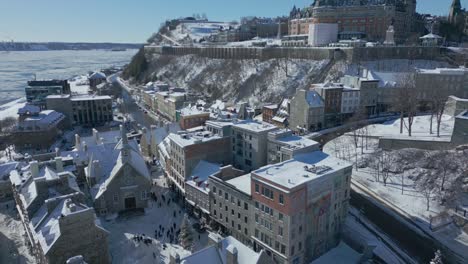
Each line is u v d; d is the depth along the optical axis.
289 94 170.62
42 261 55.25
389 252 62.47
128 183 77.38
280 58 199.75
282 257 57.19
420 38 197.75
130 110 199.12
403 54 176.25
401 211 74.75
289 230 55.22
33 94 188.12
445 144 91.19
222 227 70.81
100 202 75.94
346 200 67.06
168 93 181.38
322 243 63.03
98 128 157.38
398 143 97.94
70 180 71.56
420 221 71.06
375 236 67.12
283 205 55.06
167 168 94.69
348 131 122.69
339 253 63.66
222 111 136.00
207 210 73.69
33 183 67.50
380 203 78.12
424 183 81.88
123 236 69.12
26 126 128.75
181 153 82.06
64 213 53.28
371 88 139.00
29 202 63.34
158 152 109.81
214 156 86.75
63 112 157.38
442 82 131.12
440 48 176.88
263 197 58.75
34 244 59.75
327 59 179.00
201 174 79.94
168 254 62.34
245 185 66.50
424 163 87.25
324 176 59.78
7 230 72.38
